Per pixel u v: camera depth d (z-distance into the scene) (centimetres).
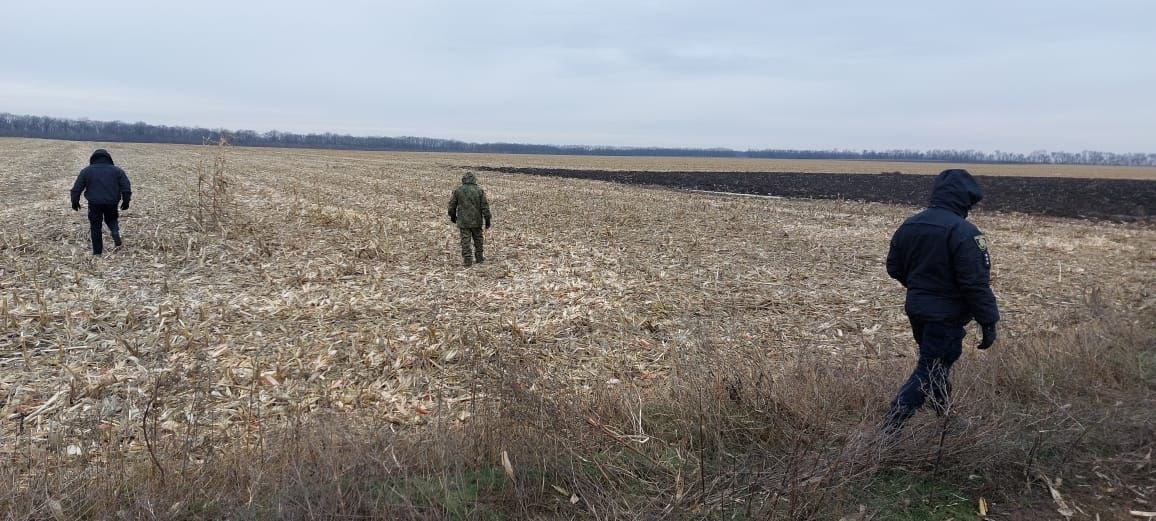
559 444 421
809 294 1064
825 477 379
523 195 2902
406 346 748
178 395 599
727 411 486
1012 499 400
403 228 1681
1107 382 566
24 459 461
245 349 733
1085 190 4097
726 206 2650
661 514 362
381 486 381
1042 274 1273
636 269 1237
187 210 1794
